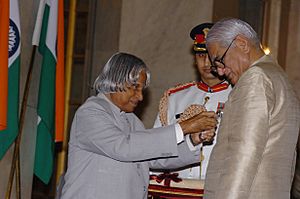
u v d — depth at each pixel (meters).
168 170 4.61
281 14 8.61
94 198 4.07
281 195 3.54
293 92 3.72
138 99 4.26
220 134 3.62
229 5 7.69
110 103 4.25
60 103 5.60
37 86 5.84
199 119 4.21
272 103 3.56
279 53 8.61
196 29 4.93
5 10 5.01
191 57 7.24
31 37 5.71
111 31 7.54
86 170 4.12
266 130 3.52
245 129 3.51
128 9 7.48
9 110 5.16
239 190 3.45
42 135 5.62
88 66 7.59
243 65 3.77
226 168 3.50
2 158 5.51
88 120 4.14
